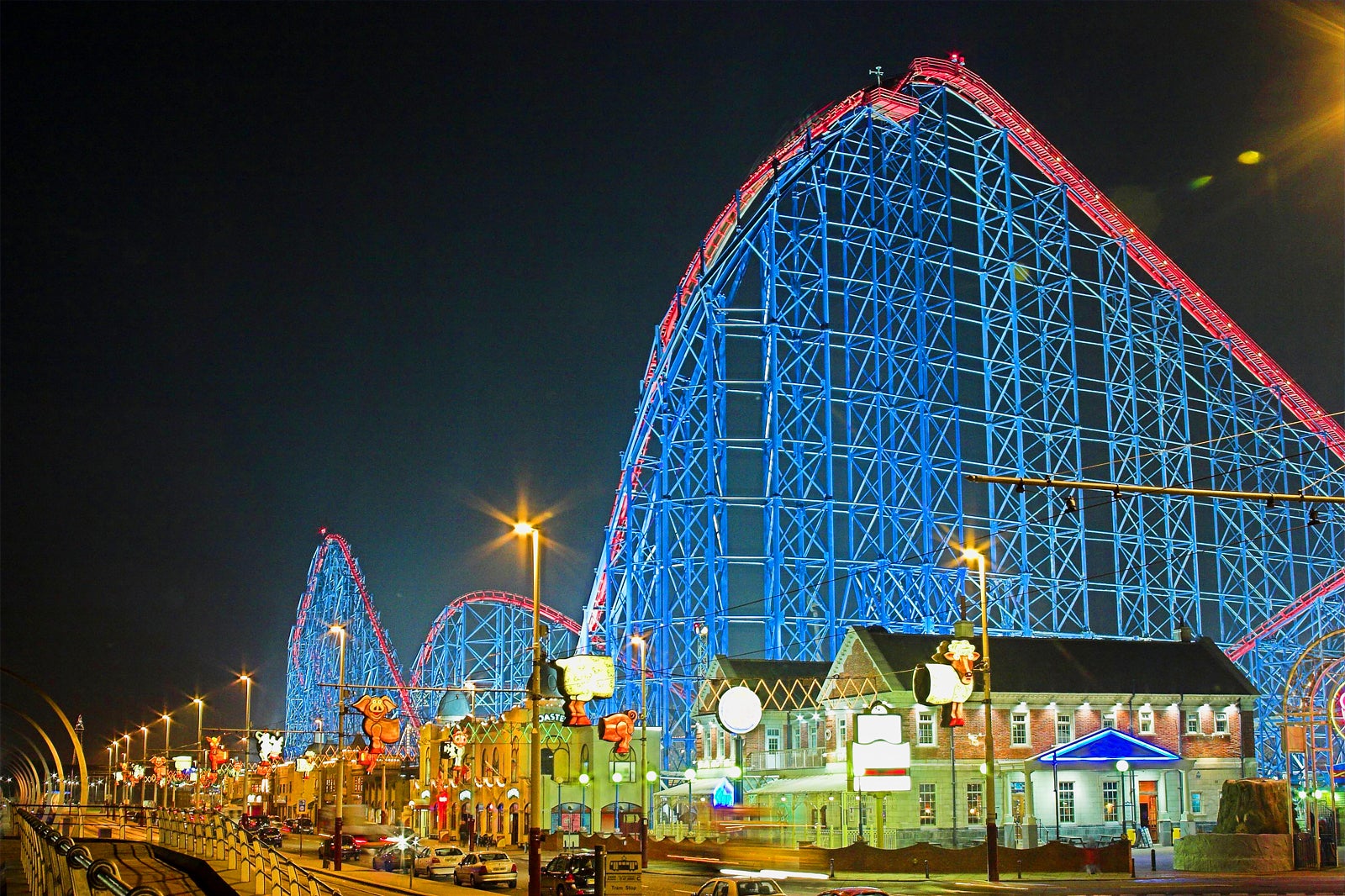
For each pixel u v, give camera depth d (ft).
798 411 240.53
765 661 234.99
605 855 107.55
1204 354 278.26
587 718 98.22
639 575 246.27
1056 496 257.75
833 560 235.61
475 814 282.97
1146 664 219.00
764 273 237.45
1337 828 173.27
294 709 492.95
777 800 221.25
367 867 184.44
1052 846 148.77
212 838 155.02
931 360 253.24
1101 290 273.33
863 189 260.01
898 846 188.96
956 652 131.34
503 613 353.92
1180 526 269.23
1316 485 271.08
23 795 474.49
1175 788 210.79
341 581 409.49
